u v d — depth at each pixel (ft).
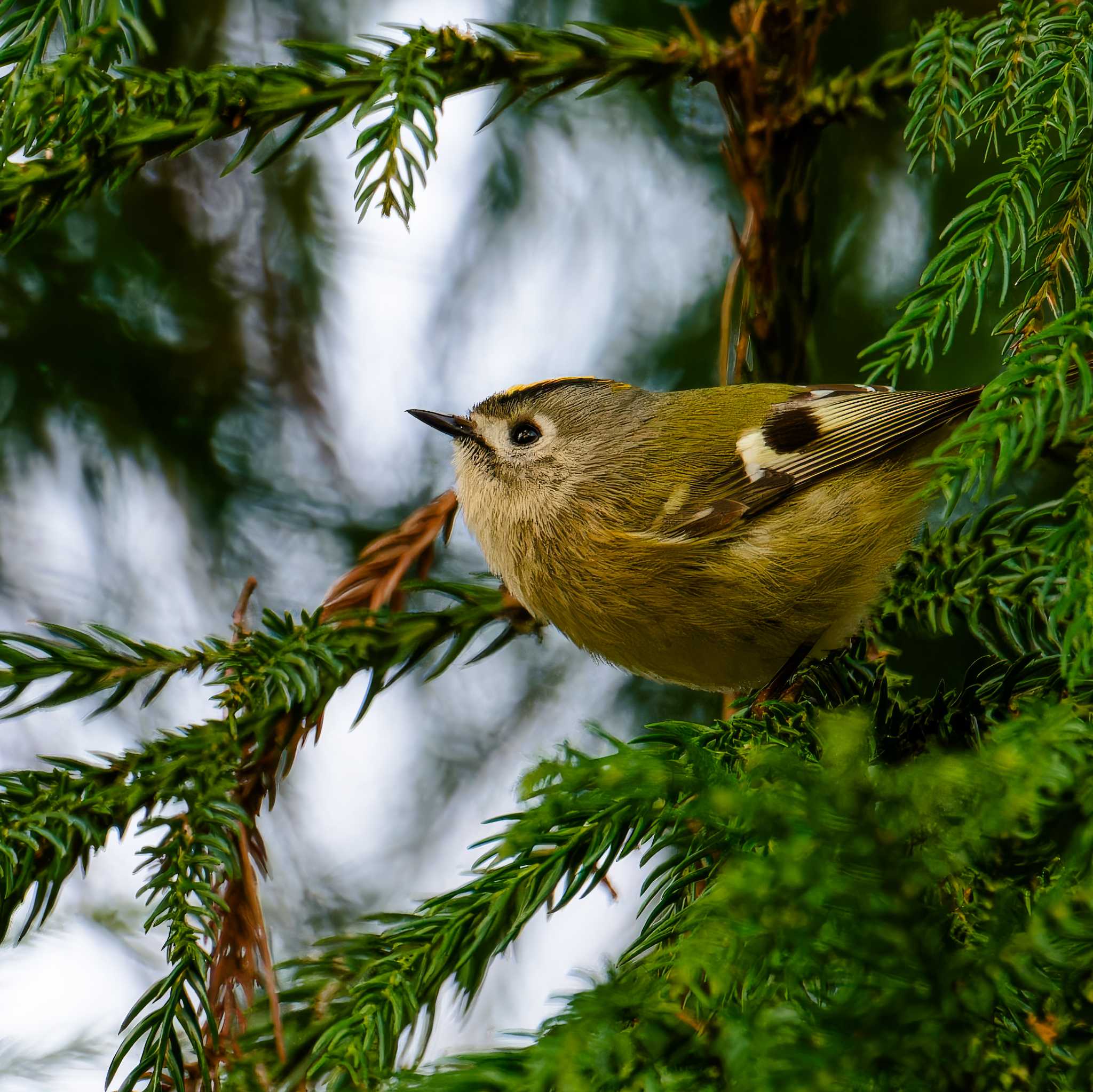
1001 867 6.97
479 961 7.93
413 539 8.15
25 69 8.01
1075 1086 6.15
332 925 8.20
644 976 6.89
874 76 8.10
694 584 8.11
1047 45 8.01
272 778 8.05
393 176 8.04
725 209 8.27
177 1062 7.95
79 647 8.04
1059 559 7.90
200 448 8.25
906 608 8.11
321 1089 7.91
